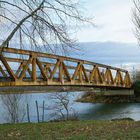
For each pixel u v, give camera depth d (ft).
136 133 37.09
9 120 87.97
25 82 69.56
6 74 63.57
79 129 42.75
